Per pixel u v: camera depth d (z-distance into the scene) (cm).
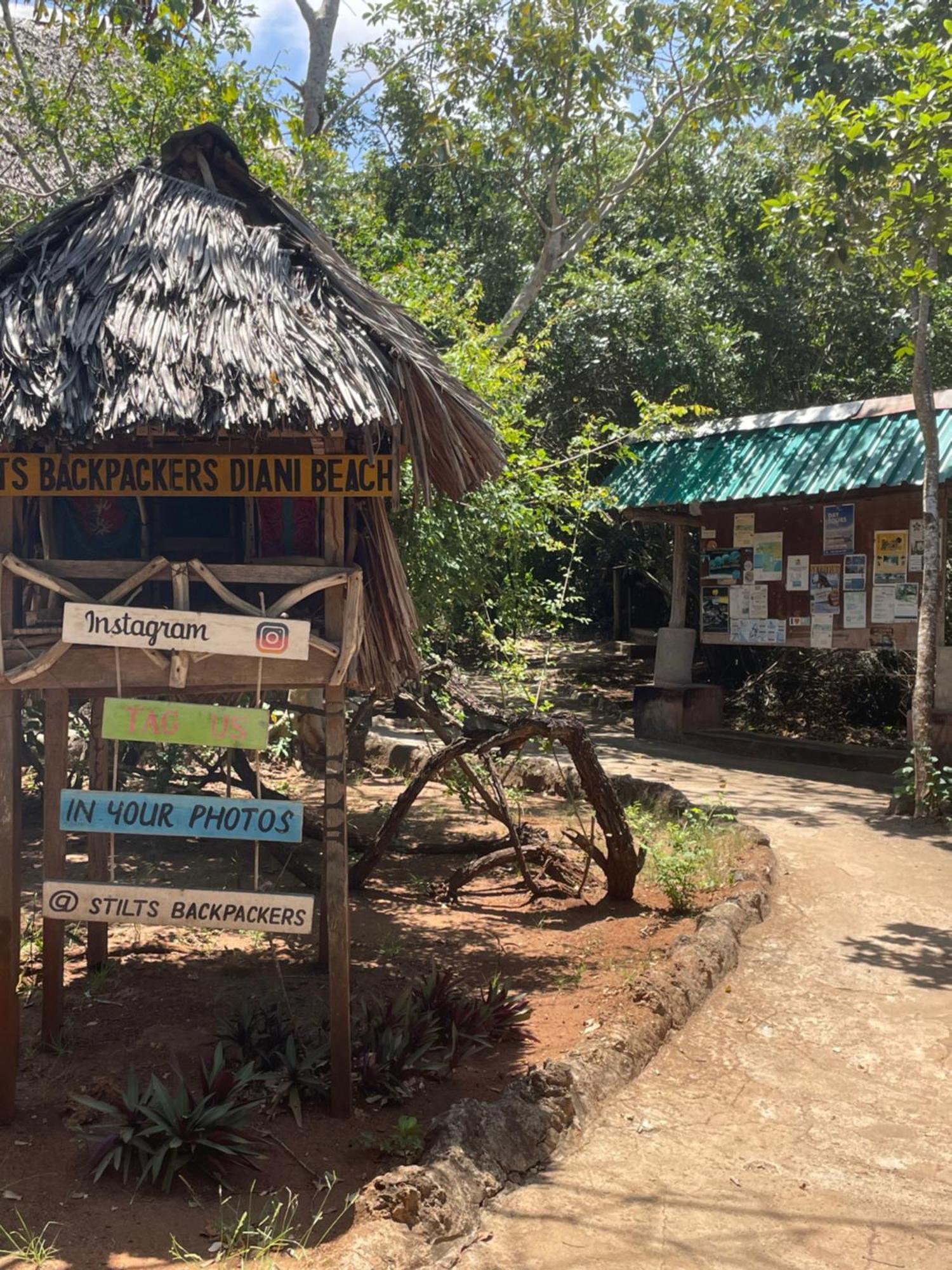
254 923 416
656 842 888
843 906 753
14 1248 337
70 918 416
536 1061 491
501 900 767
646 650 2100
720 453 1398
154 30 959
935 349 1798
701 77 1608
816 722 1662
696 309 1725
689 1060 508
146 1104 400
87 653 425
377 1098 445
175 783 886
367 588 481
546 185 1939
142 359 399
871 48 917
